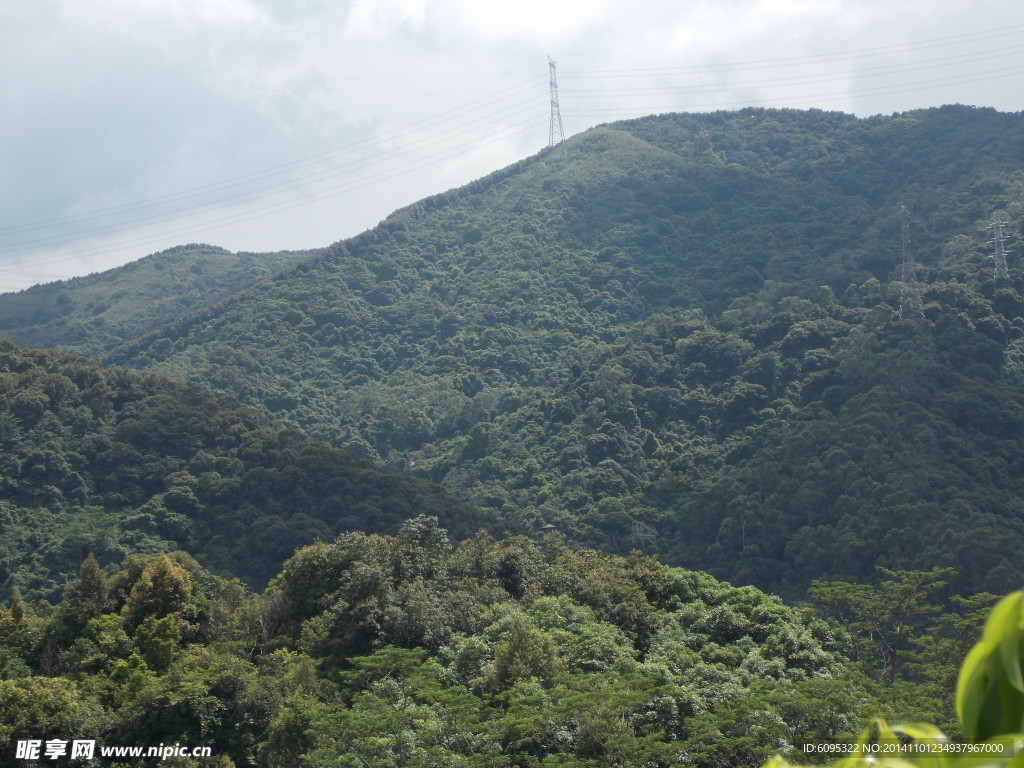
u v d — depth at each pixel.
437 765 29.38
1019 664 4.44
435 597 41.38
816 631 43.28
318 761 29.62
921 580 44.44
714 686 35.00
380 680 35.59
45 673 38.09
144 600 42.47
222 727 34.00
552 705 31.38
